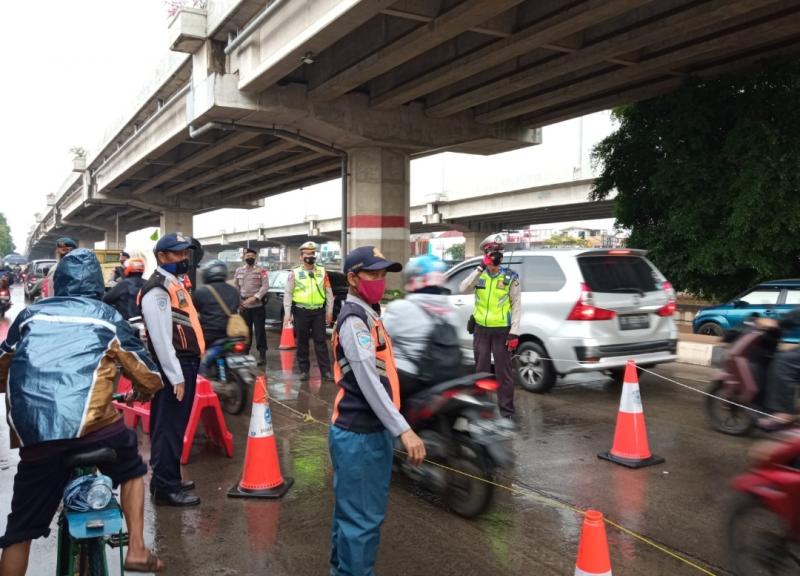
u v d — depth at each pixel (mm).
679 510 4492
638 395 5582
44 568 3760
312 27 13430
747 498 3475
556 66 14750
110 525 2793
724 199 14766
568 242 56875
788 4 11727
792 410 4191
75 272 3209
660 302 8094
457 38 15383
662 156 16266
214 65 18062
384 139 19797
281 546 3982
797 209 13461
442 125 20531
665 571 3629
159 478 4629
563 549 3934
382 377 2910
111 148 35750
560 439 6227
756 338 5891
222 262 7395
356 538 2883
